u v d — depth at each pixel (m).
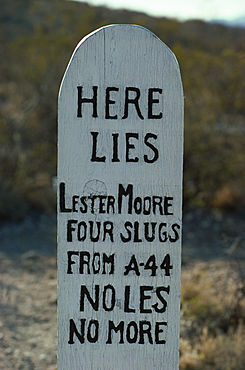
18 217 9.01
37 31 11.88
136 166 2.35
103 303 2.39
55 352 4.62
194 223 9.04
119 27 2.30
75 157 2.33
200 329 4.68
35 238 8.32
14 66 12.75
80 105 2.32
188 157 9.92
